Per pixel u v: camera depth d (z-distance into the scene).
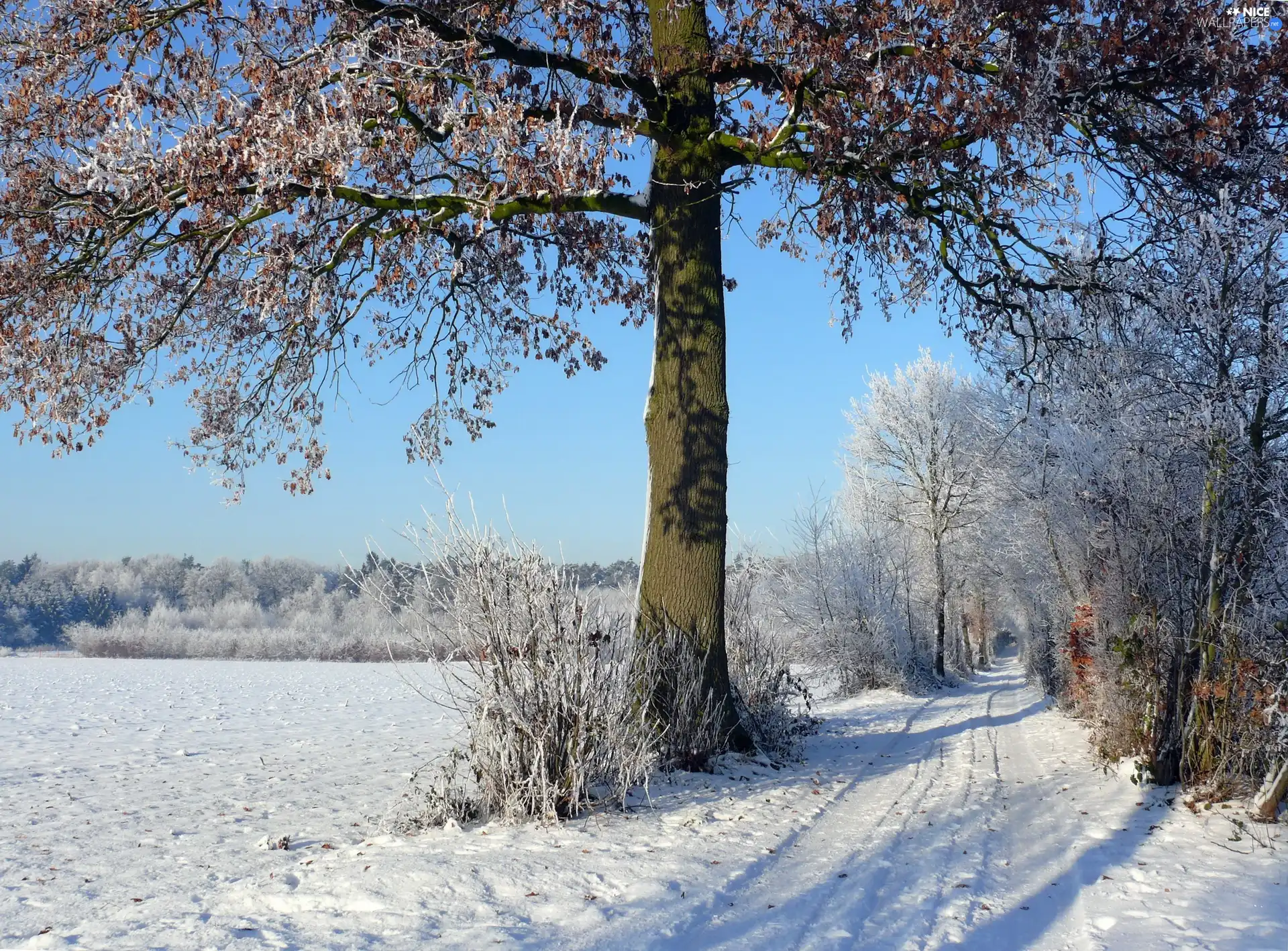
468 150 8.49
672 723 9.06
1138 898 5.16
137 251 9.97
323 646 53.19
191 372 12.05
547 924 4.56
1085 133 9.85
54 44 9.01
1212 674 7.75
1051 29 8.53
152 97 8.65
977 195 10.02
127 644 56.06
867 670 25.34
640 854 5.89
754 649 11.23
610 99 10.37
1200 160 8.66
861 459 32.62
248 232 10.32
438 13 9.57
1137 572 9.12
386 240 9.93
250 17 9.43
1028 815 7.57
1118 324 9.83
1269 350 7.64
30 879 6.19
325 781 10.41
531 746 6.99
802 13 8.64
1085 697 12.38
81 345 10.09
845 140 8.98
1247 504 7.72
